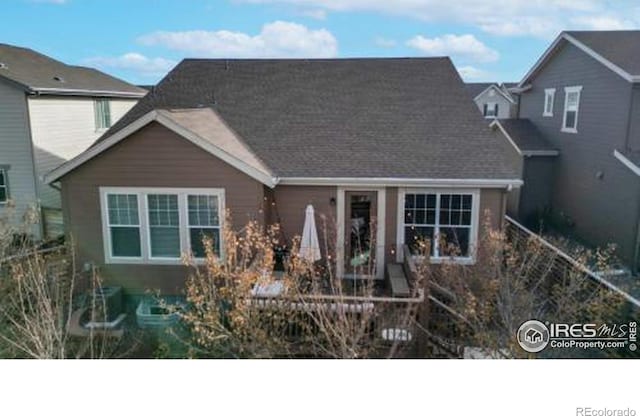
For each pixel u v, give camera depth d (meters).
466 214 11.99
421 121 13.42
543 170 18.94
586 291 8.88
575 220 17.36
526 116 22.02
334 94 14.53
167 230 11.37
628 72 14.08
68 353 8.08
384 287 11.91
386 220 12.16
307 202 12.18
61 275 10.00
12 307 8.19
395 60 15.65
